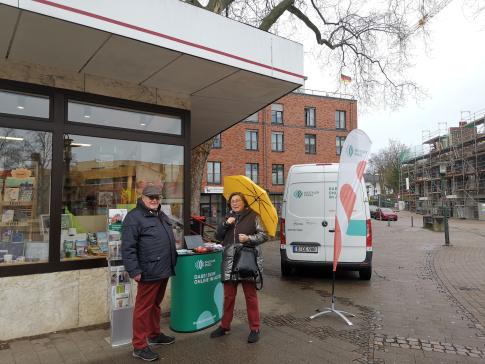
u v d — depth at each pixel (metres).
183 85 5.78
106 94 5.34
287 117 41.31
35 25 3.85
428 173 58.00
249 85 5.86
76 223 5.08
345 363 3.96
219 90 6.07
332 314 5.71
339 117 44.34
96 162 5.30
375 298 6.77
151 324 4.33
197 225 10.80
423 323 5.34
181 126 6.09
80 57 4.65
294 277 8.62
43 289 4.64
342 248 7.80
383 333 4.90
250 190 4.73
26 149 4.79
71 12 3.74
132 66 4.97
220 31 4.89
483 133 44.28
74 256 5.00
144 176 5.75
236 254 4.53
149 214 4.13
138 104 5.64
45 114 4.85
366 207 7.79
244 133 38.66
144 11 4.23
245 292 4.58
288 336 4.72
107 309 5.05
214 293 5.03
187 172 6.03
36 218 4.79
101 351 4.18
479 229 26.34
